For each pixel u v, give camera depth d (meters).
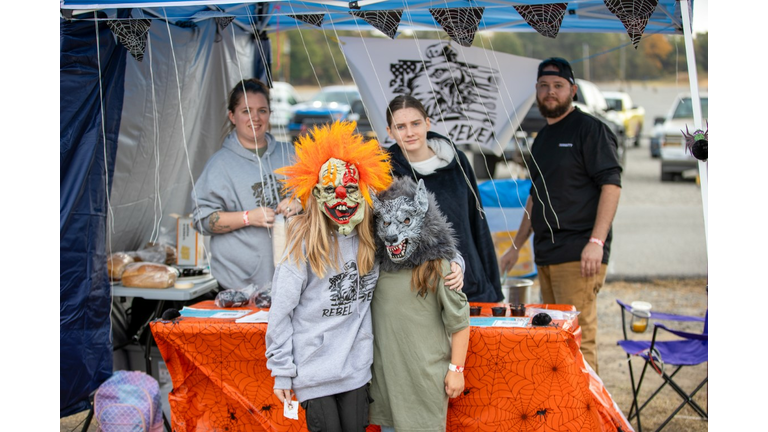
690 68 2.91
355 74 4.77
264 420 3.07
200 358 3.08
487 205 5.13
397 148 3.47
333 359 2.57
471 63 4.80
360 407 2.62
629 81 28.11
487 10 4.34
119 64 3.55
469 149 10.50
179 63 4.43
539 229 4.16
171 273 3.95
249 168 3.76
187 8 3.79
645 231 9.59
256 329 3.00
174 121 4.58
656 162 15.09
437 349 2.66
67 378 3.35
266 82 5.37
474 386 2.97
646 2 2.79
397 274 2.68
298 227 2.61
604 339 5.78
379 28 3.12
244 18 4.80
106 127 3.54
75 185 3.34
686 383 4.80
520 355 2.90
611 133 3.97
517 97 4.85
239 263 3.69
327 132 2.61
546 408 2.94
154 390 3.53
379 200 2.63
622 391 4.64
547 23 2.96
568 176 4.00
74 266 3.36
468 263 3.40
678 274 7.71
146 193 4.56
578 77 28.59
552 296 4.26
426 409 2.64
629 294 7.06
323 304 2.58
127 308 4.21
